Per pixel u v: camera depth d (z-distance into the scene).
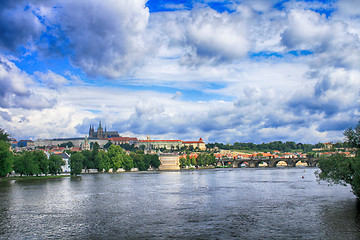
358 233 72.88
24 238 72.62
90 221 88.06
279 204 110.94
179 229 78.56
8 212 101.19
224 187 173.50
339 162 108.50
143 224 84.06
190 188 170.62
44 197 135.25
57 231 77.94
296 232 74.50
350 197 123.31
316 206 105.38
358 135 108.25
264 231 75.69
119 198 132.00
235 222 84.88
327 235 71.81
